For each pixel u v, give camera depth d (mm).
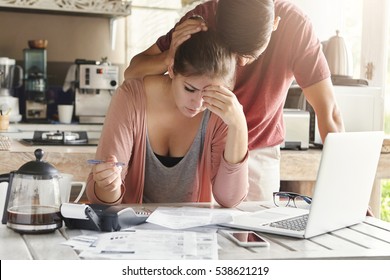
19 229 1341
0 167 2719
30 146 3018
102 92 3947
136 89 1744
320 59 2104
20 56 4168
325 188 1368
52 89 4234
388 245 1351
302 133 3092
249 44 1593
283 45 2119
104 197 1608
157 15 4398
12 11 4109
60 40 4238
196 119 1750
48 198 1369
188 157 1773
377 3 3533
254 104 2158
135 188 1798
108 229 1371
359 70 3686
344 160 1405
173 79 1592
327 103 2084
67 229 1399
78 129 3811
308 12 3855
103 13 3844
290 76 2178
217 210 1660
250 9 1593
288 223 1494
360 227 1550
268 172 2270
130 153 1742
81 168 2777
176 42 1709
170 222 1448
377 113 3234
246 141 1667
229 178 1674
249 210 1710
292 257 1206
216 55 1523
